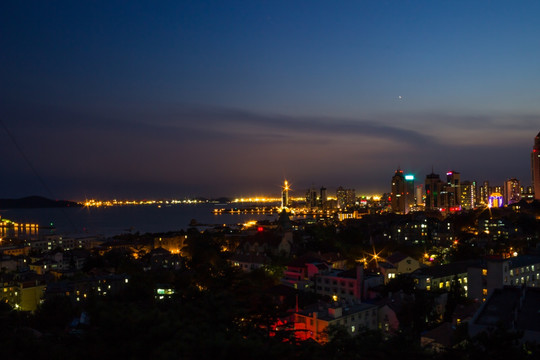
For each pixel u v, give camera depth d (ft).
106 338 141.28
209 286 287.48
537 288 202.69
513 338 132.16
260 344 132.26
